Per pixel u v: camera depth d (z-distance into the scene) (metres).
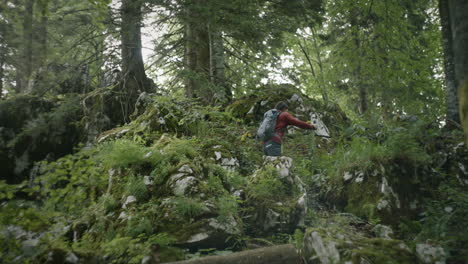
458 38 1.81
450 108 6.84
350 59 10.30
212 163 4.62
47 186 2.97
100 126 7.76
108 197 3.84
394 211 4.26
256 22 7.67
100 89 8.38
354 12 10.30
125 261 2.90
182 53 9.95
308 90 13.55
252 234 3.87
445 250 3.08
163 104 6.17
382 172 4.56
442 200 4.16
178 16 7.10
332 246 2.82
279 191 4.25
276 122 5.32
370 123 5.93
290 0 7.64
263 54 9.37
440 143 5.51
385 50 10.36
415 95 10.34
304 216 4.00
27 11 4.23
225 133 6.38
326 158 5.66
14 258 2.70
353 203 4.62
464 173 4.89
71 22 6.85
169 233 3.27
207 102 8.24
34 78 6.89
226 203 3.54
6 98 7.47
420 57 11.05
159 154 4.25
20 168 6.89
